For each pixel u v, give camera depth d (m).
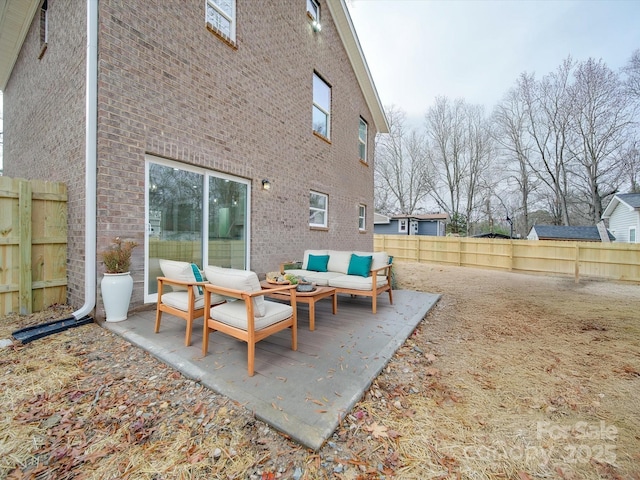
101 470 1.46
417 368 2.68
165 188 4.16
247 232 5.55
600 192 20.25
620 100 18.72
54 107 4.54
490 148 25.75
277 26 6.18
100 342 2.96
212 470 1.48
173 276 3.13
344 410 1.89
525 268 10.45
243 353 2.75
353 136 9.73
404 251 14.26
